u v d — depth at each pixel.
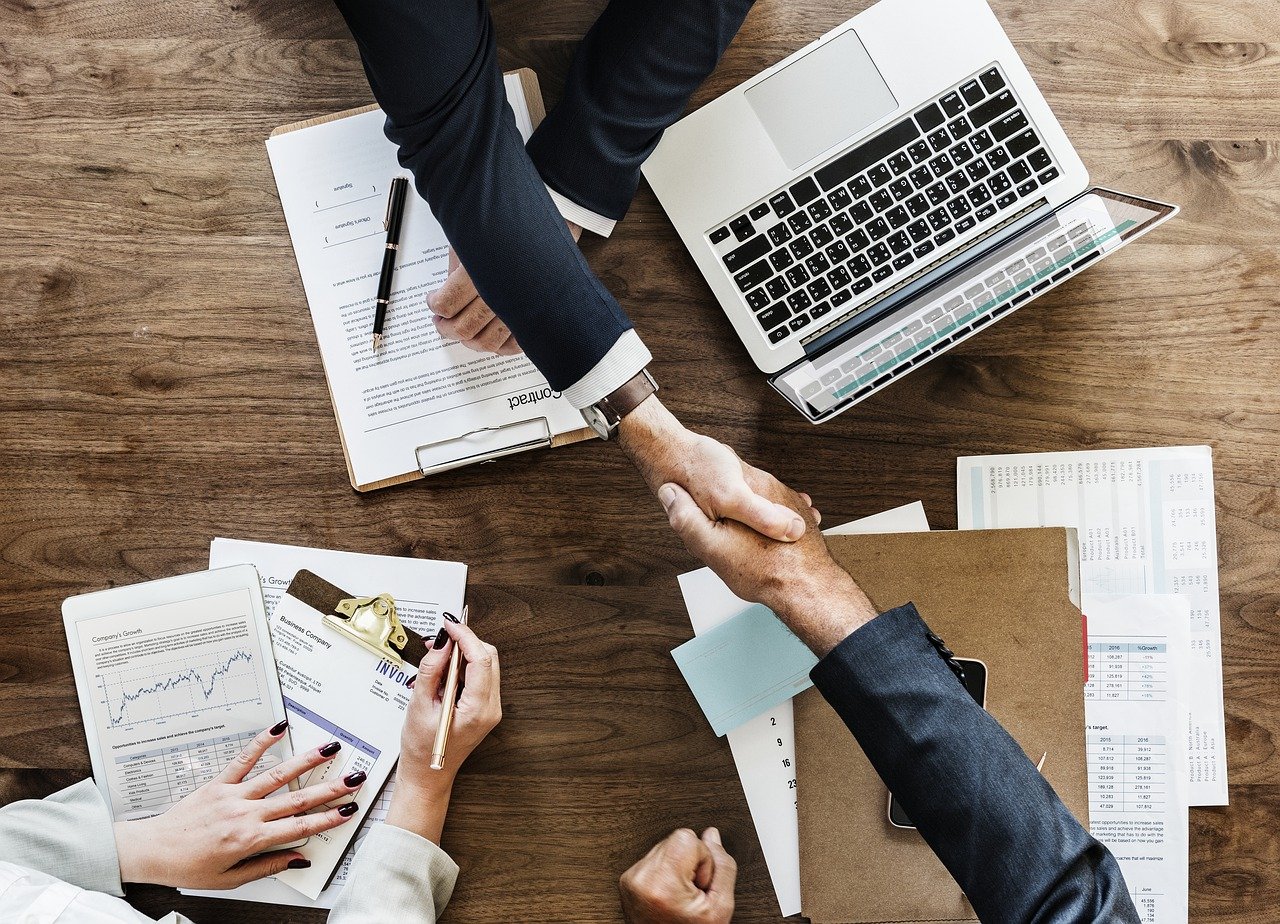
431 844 0.86
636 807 0.92
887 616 0.73
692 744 0.92
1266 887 0.91
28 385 0.92
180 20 0.91
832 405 0.86
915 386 0.91
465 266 0.75
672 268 0.91
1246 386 0.91
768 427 0.92
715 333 0.92
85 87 0.91
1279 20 0.91
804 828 0.90
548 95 0.91
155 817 0.88
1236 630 0.92
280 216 0.91
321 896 0.90
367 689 0.91
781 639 0.90
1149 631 0.91
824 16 0.90
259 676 0.90
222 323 0.92
